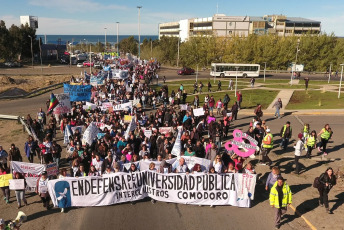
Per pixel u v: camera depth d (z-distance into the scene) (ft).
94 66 247.70
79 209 36.58
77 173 38.24
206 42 250.16
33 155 50.67
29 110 99.35
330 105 95.14
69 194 36.40
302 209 35.58
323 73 219.82
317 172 45.88
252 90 131.75
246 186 36.60
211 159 43.68
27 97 124.06
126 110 72.33
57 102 68.39
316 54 228.63
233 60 237.45
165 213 35.63
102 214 35.37
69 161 50.14
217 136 54.54
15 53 291.79
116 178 37.17
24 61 306.76
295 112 86.74
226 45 245.86
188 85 150.92
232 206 37.40
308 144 51.06
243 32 380.99
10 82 155.84
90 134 50.21
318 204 36.52
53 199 35.76
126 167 39.78
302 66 224.53
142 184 38.17
